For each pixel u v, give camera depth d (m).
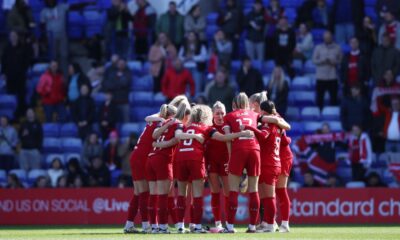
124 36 92.81
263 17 89.56
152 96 89.44
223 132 51.78
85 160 81.75
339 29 91.38
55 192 74.31
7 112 90.88
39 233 55.62
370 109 83.81
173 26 91.06
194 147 50.16
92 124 85.81
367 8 94.88
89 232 56.28
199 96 80.44
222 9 93.31
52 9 94.19
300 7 92.81
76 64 88.25
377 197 73.50
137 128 87.00
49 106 88.50
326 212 73.31
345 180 81.56
